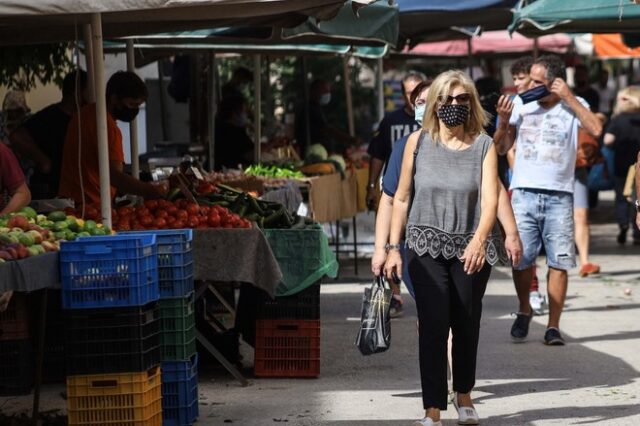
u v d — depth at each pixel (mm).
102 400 10633
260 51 23859
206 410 12359
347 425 11633
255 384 13703
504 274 23875
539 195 15797
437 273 10945
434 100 10891
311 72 36969
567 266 15797
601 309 19141
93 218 13266
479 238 10703
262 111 35875
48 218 11867
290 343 13984
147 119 32531
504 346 15922
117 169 14203
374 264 11117
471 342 11305
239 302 14492
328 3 12391
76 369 10617
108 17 12961
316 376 13984
